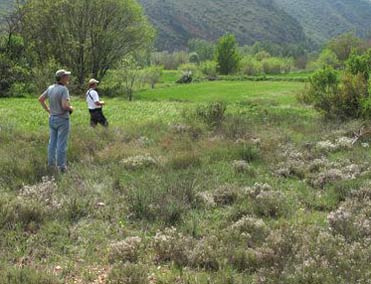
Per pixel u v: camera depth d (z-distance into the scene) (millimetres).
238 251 6145
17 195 8367
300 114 22344
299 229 6984
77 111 23688
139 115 23094
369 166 11273
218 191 8906
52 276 5402
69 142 12648
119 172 10117
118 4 50000
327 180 10109
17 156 11055
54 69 41375
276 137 15031
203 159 11664
